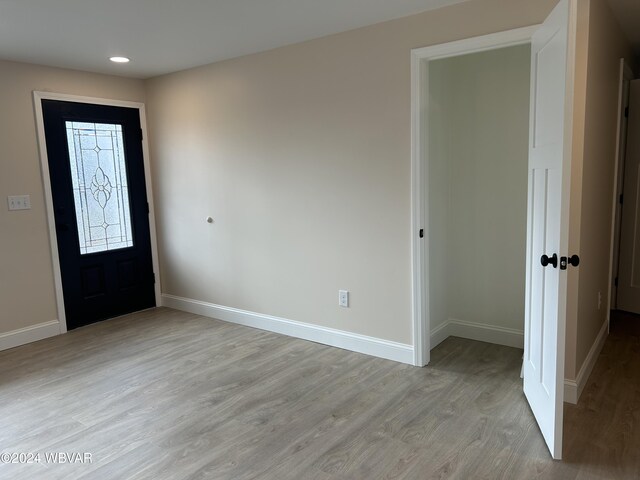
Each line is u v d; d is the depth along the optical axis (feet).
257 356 11.59
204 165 14.19
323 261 11.95
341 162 11.22
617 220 14.02
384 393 9.44
